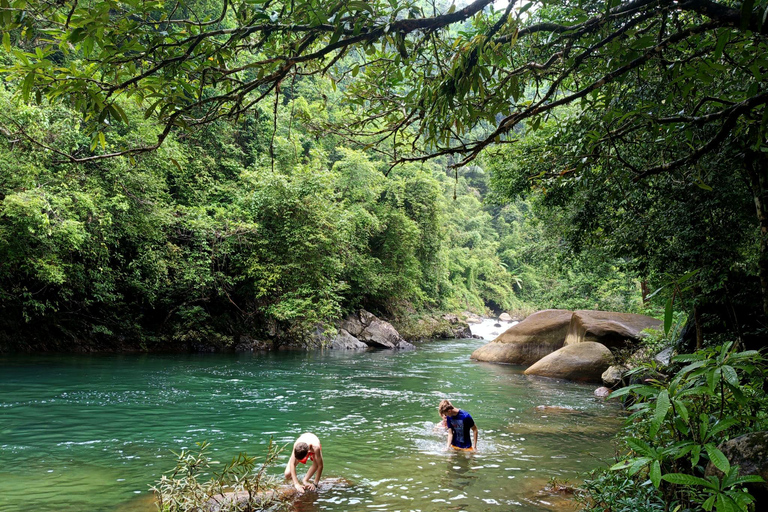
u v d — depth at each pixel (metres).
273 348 20.30
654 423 2.84
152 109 2.61
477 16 2.85
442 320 31.70
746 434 3.47
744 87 4.09
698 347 7.73
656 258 7.22
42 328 15.57
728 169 5.46
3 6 2.12
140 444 6.75
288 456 6.52
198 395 10.37
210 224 17.94
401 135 3.54
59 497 4.85
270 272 18.97
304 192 19.86
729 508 2.49
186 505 4.46
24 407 8.58
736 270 7.18
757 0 2.25
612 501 3.85
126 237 16.52
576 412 9.80
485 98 2.97
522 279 55.59
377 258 26.73
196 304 19.20
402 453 6.80
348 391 11.66
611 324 16.00
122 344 17.09
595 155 3.59
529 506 4.93
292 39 3.02
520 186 10.18
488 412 9.73
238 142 23.27
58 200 12.35
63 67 2.33
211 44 2.49
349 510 4.80
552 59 2.86
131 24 2.26
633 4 2.56
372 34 2.54
